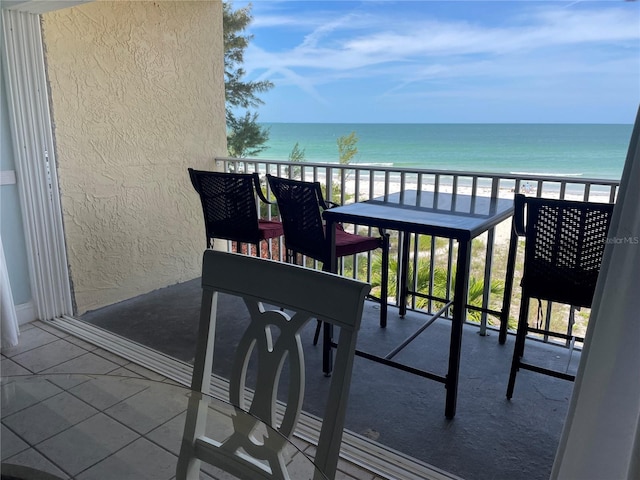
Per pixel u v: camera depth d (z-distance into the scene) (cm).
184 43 384
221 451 119
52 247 313
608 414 119
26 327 306
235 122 1184
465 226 199
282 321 119
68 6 271
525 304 216
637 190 109
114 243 356
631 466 106
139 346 282
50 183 308
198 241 421
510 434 205
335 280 111
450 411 214
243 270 127
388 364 226
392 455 187
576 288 198
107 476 117
